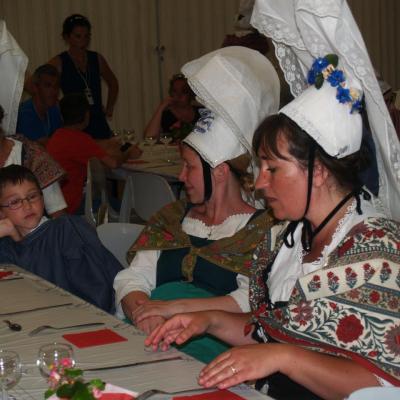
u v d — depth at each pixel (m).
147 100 7.81
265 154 1.70
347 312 1.61
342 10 1.65
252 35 4.72
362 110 1.71
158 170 4.89
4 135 3.31
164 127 6.37
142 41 7.69
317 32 1.74
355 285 1.61
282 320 1.69
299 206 1.69
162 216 2.61
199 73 2.42
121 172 5.30
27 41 7.20
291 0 1.81
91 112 6.72
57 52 7.32
